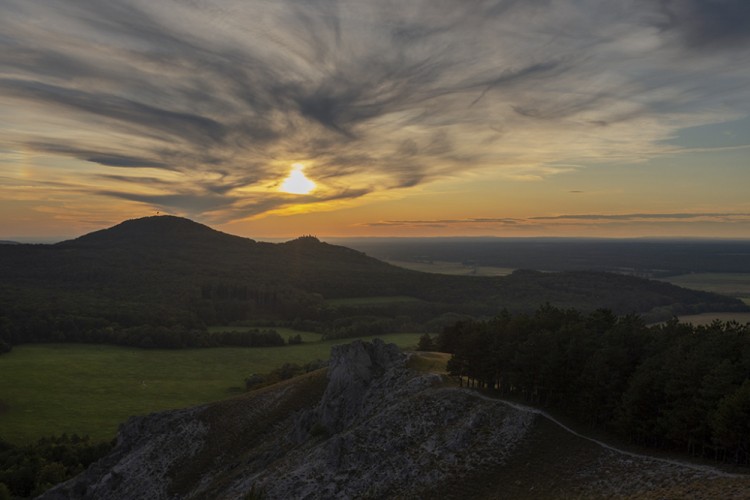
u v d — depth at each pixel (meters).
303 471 76.69
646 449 66.44
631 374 73.31
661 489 54.50
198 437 102.69
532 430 73.81
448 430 77.88
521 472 66.81
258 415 106.00
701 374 64.25
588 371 75.44
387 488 70.56
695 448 63.47
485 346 91.69
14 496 107.38
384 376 101.06
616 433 72.06
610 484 59.19
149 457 99.81
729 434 57.12
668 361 68.25
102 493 95.38
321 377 112.12
